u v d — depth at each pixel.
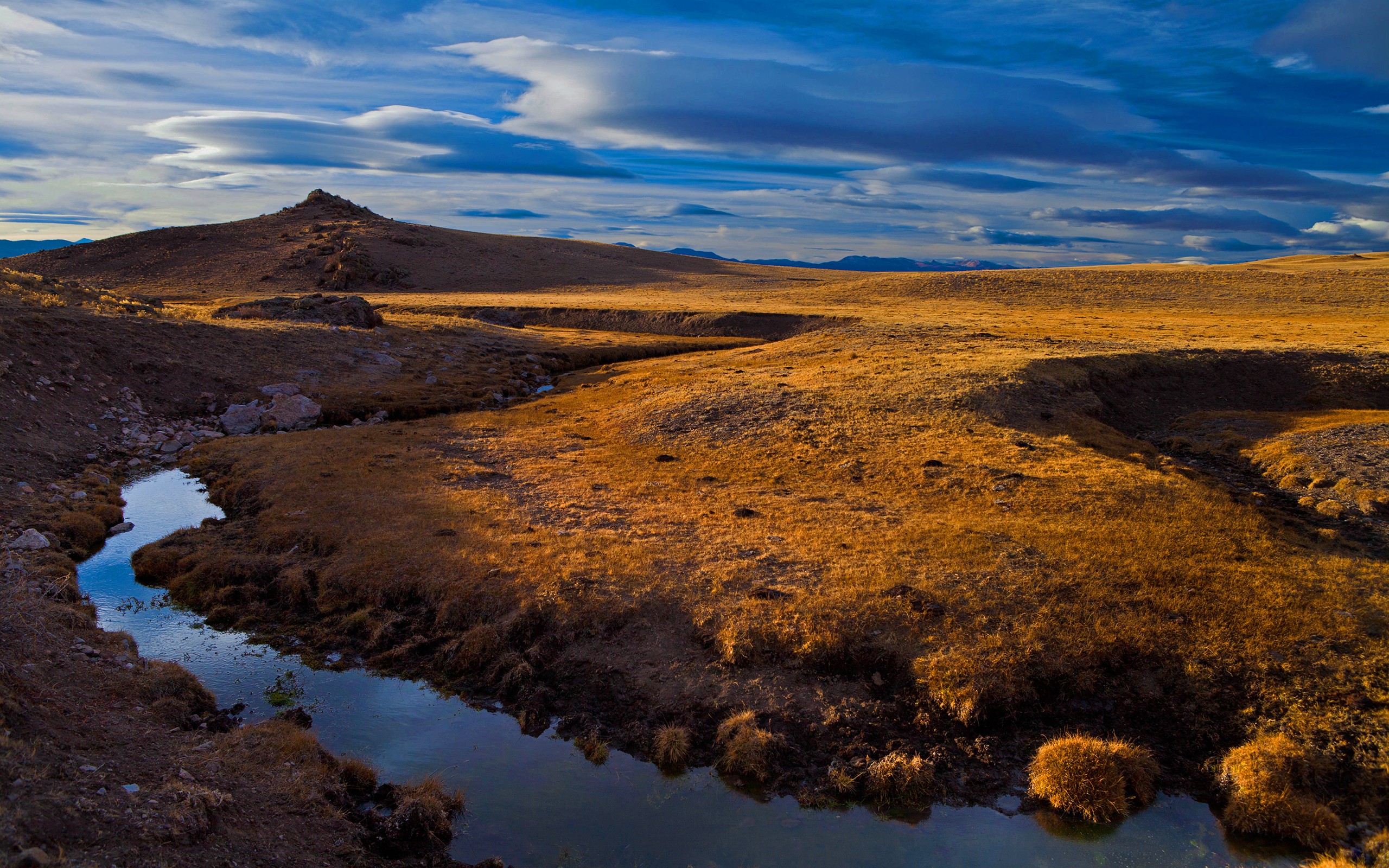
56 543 22.17
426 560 20.17
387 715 14.78
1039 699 14.57
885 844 11.60
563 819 12.01
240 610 18.98
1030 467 27.81
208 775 10.91
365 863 10.20
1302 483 29.22
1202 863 11.29
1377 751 12.70
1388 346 53.50
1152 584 17.73
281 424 40.44
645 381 51.25
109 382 38.72
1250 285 103.94
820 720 14.21
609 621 17.08
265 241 166.12
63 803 8.59
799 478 28.77
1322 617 16.25
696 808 12.35
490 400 49.41
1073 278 118.94
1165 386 45.59
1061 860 11.31
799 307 99.62
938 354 53.50
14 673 12.08
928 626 16.25
